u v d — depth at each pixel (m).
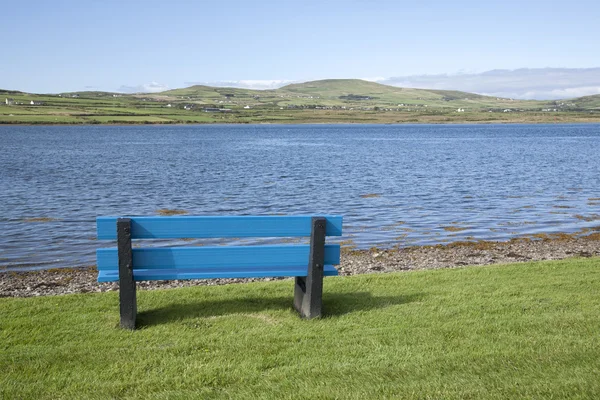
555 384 5.56
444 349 6.75
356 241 19.95
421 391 5.48
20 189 36.81
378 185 39.56
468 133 173.88
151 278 7.66
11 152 77.88
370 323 7.91
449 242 19.75
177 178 44.66
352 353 6.67
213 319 8.17
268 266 8.39
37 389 5.66
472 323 7.84
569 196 33.25
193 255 7.79
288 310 8.66
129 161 63.25
